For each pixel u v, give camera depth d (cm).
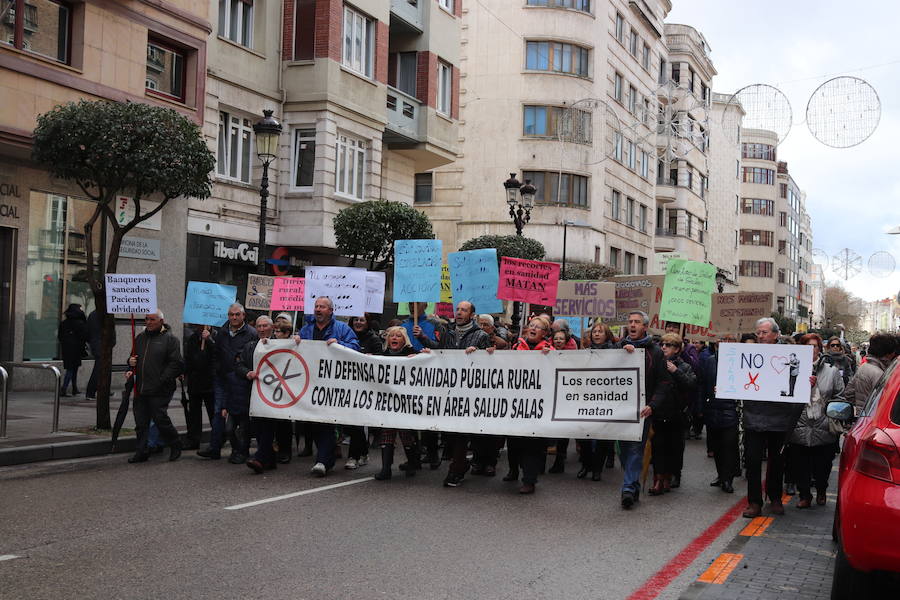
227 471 1064
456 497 937
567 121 3906
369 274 1345
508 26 3962
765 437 898
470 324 1048
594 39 4069
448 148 2883
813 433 911
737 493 1047
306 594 568
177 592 564
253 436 1157
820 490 973
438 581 607
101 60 1795
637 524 833
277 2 2320
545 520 834
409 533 754
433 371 1023
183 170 1259
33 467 1041
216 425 1151
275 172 2317
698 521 859
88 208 1905
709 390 1123
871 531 502
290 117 2325
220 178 2172
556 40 3959
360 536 737
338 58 2328
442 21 2841
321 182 2291
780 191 9556
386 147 2741
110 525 750
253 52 2242
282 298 1386
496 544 725
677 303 1478
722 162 6738
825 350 1473
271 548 686
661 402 930
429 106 2762
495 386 991
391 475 1059
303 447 1337
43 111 1669
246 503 865
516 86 3941
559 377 965
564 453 1162
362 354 1052
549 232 3900
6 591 558
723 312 1747
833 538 771
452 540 734
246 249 2250
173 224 2055
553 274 1371
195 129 1307
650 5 4894
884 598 609
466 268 1390
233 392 1116
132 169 1221
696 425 1656
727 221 6881
